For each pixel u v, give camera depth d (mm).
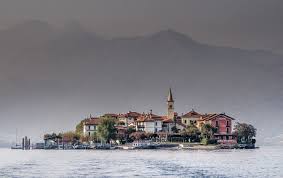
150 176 192625
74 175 198625
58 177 192125
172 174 199125
